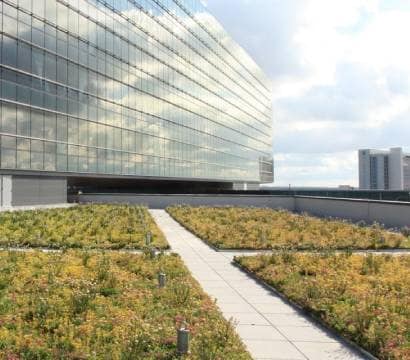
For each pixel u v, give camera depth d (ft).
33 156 138.00
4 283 41.63
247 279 52.01
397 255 66.85
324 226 99.66
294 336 32.55
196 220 115.65
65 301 36.32
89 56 167.02
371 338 29.89
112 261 55.72
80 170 161.89
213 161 305.12
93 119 169.37
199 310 36.14
